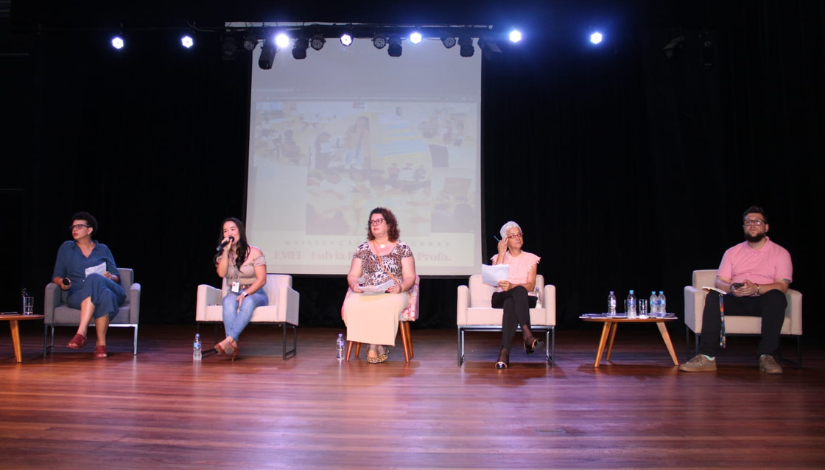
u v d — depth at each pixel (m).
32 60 7.63
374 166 7.20
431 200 7.16
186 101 7.52
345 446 1.93
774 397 2.81
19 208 7.77
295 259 7.16
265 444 1.94
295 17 6.34
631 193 7.33
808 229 5.92
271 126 7.29
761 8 6.43
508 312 3.88
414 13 6.34
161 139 7.50
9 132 7.70
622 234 7.30
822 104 5.71
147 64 7.54
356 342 4.32
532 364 4.01
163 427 2.15
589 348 5.11
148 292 7.41
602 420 2.32
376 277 4.13
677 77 7.26
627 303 4.16
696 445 1.97
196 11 6.33
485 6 6.30
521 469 1.71
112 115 7.50
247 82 7.35
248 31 6.68
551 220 7.32
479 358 4.35
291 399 2.69
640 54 7.33
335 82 7.30
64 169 7.47
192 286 7.39
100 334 4.12
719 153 7.17
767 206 6.40
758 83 6.53
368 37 6.89
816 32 5.77
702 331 3.76
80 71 7.51
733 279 4.02
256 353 4.54
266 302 4.24
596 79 7.43
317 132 7.26
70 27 6.76
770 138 6.35
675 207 7.16
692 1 6.37
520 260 4.28
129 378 3.24
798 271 5.99
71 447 1.88
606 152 7.36
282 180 7.23
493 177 7.33
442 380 3.28
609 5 6.26
